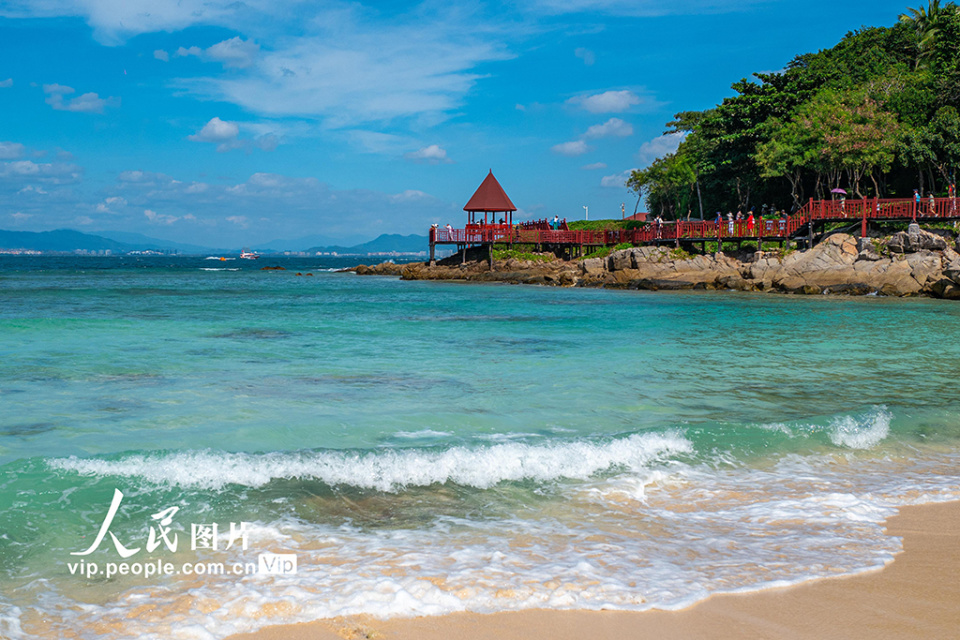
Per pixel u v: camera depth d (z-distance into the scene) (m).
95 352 14.49
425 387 11.30
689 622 4.04
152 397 10.27
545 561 4.85
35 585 4.42
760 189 55.50
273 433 8.33
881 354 15.34
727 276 41.47
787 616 4.12
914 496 6.39
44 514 5.48
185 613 4.07
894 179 50.22
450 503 6.03
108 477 6.28
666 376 12.49
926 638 3.88
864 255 37.66
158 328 19.05
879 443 8.19
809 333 19.28
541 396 10.67
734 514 5.88
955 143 42.44
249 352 14.95
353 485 6.36
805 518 5.77
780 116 52.41
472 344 16.64
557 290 43.06
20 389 10.68
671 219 68.06
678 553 5.04
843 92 47.41
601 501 6.14
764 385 11.75
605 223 69.69
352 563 4.77
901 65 52.81
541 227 60.47
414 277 59.09
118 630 3.88
